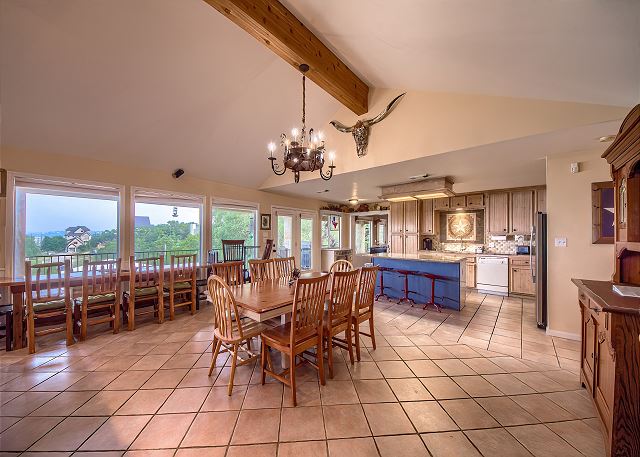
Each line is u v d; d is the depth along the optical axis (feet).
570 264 10.28
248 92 11.15
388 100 11.73
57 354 8.91
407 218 22.59
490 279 18.12
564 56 5.58
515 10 4.60
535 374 7.75
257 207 19.10
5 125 9.02
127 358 8.68
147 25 7.64
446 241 21.95
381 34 7.14
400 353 9.12
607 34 4.54
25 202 10.31
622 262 6.66
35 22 6.81
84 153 11.23
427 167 12.45
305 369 8.11
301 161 8.21
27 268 8.75
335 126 13.66
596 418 5.88
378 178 15.03
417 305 15.21
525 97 8.36
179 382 7.29
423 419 5.84
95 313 11.76
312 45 8.61
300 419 5.83
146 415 5.94
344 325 8.23
